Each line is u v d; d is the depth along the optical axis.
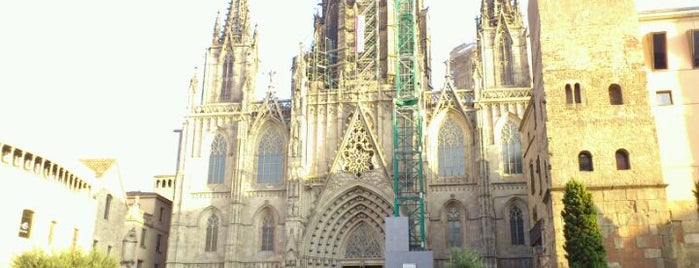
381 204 76.31
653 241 42.97
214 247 80.06
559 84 47.53
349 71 85.00
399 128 79.62
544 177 49.53
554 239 44.69
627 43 47.69
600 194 44.50
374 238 77.12
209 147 84.50
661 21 48.62
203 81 88.06
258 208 80.00
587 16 48.78
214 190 82.00
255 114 85.06
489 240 71.25
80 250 51.16
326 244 76.50
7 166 53.38
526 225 72.81
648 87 47.00
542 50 48.62
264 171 82.25
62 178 62.31
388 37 84.44
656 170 44.41
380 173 76.62
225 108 85.50
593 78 47.28
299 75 82.25
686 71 47.31
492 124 77.38
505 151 76.31
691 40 47.75
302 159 78.56
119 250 77.44
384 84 82.44
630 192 44.22
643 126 45.56
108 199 75.38
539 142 51.84
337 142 79.81
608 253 43.16
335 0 94.38
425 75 93.69
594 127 46.16
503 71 80.44
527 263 71.44
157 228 89.50
